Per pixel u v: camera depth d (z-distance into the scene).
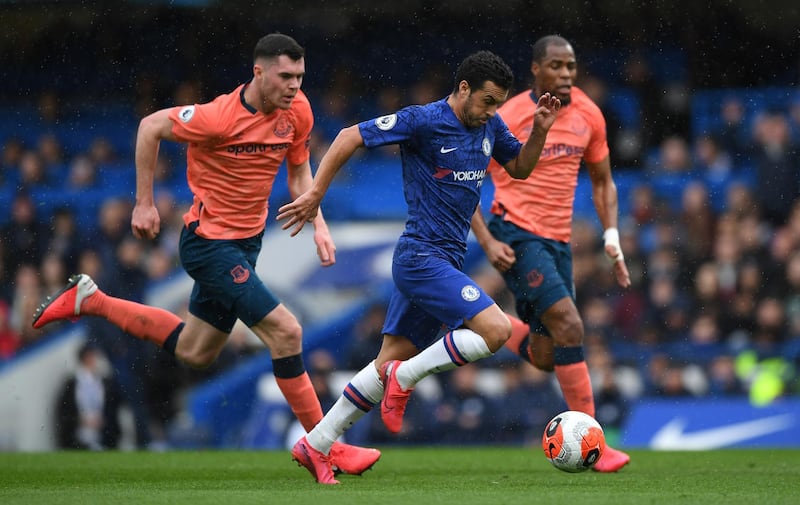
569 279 25.27
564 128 24.81
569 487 18.83
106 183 48.06
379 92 48.78
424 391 36.00
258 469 24.36
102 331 37.88
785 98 49.41
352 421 19.70
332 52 48.72
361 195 46.97
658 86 49.72
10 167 48.09
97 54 48.31
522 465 25.56
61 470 24.16
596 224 45.59
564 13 48.53
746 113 49.38
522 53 48.84
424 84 48.84
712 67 49.59
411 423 35.66
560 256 25.02
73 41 48.06
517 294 24.92
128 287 42.47
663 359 37.53
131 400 37.69
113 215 43.53
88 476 22.34
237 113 21.58
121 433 37.62
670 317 42.19
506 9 48.06
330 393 38.69
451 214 20.06
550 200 24.75
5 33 47.44
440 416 35.78
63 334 38.12
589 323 41.53
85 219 46.50
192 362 23.97
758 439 34.94
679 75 49.62
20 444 37.41
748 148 48.91
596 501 15.83
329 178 19.39
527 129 25.03
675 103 49.59
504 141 20.66
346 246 42.41
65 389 37.66
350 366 39.44
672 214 45.94
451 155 19.80
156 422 37.62
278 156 22.19
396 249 20.33
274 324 21.58
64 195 47.31
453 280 19.59
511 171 20.89
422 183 19.97
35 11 46.97
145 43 48.34
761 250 44.28
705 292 43.06
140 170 21.52
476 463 26.28
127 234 43.41
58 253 44.41
